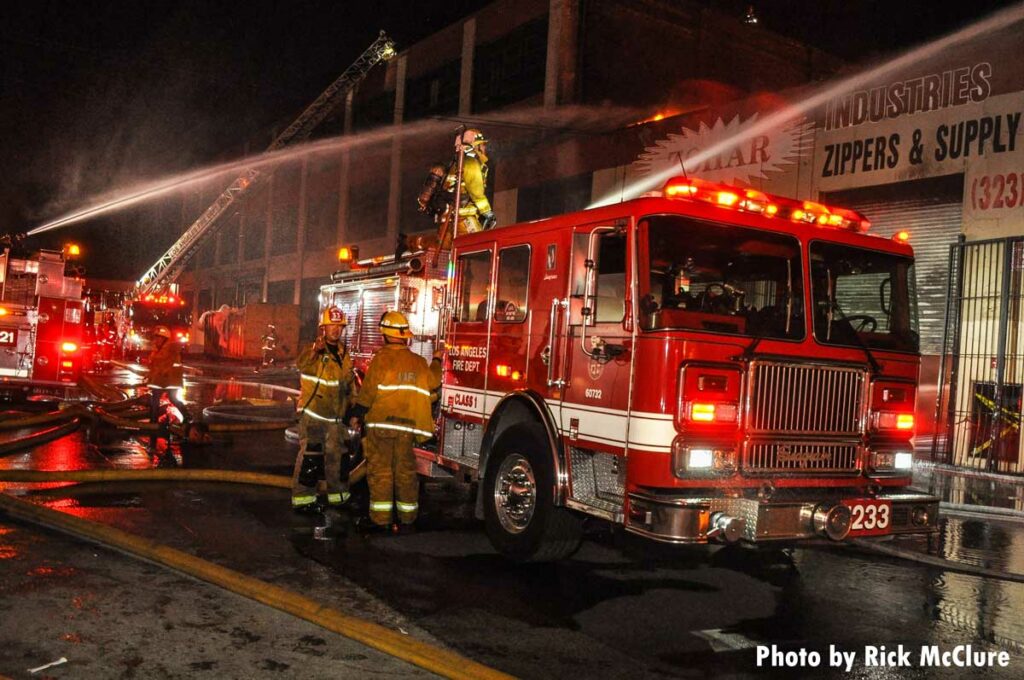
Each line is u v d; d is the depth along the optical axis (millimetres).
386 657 3836
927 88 12078
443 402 6758
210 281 48188
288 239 39062
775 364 4961
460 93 26672
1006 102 11188
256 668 3633
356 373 8555
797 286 5195
